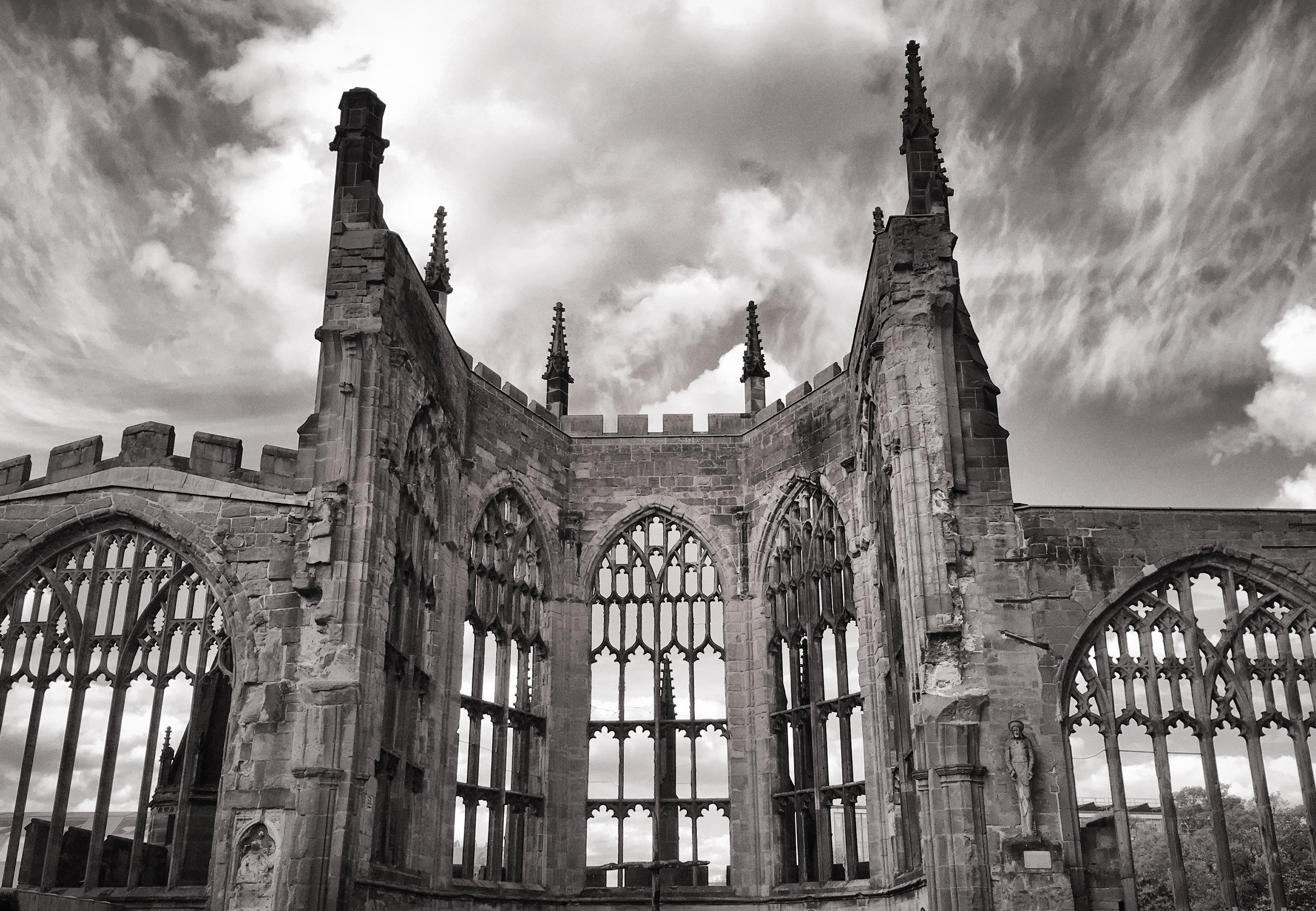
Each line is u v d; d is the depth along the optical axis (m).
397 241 42.94
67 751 38.28
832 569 51.59
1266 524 41.34
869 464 48.19
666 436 57.84
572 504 57.06
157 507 40.19
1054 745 38.59
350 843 35.69
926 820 38.56
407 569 43.56
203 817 49.12
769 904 50.09
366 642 37.84
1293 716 39.81
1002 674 39.38
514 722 52.16
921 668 39.56
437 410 46.88
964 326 43.25
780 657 54.31
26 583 40.47
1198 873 80.69
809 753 51.53
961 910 36.66
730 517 56.50
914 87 46.78
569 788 52.78
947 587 40.00
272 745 36.47
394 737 41.72
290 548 39.03
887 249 44.41
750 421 58.19
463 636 48.50
